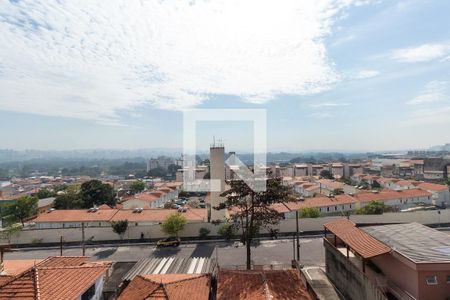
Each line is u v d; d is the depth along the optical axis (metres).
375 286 14.70
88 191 54.75
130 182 104.38
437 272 13.57
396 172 105.88
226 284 16.05
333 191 62.16
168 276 17.38
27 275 12.92
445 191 55.47
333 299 17.95
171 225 32.66
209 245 31.89
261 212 22.80
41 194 71.81
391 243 16.16
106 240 34.09
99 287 15.91
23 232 33.72
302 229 34.91
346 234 19.09
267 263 25.83
